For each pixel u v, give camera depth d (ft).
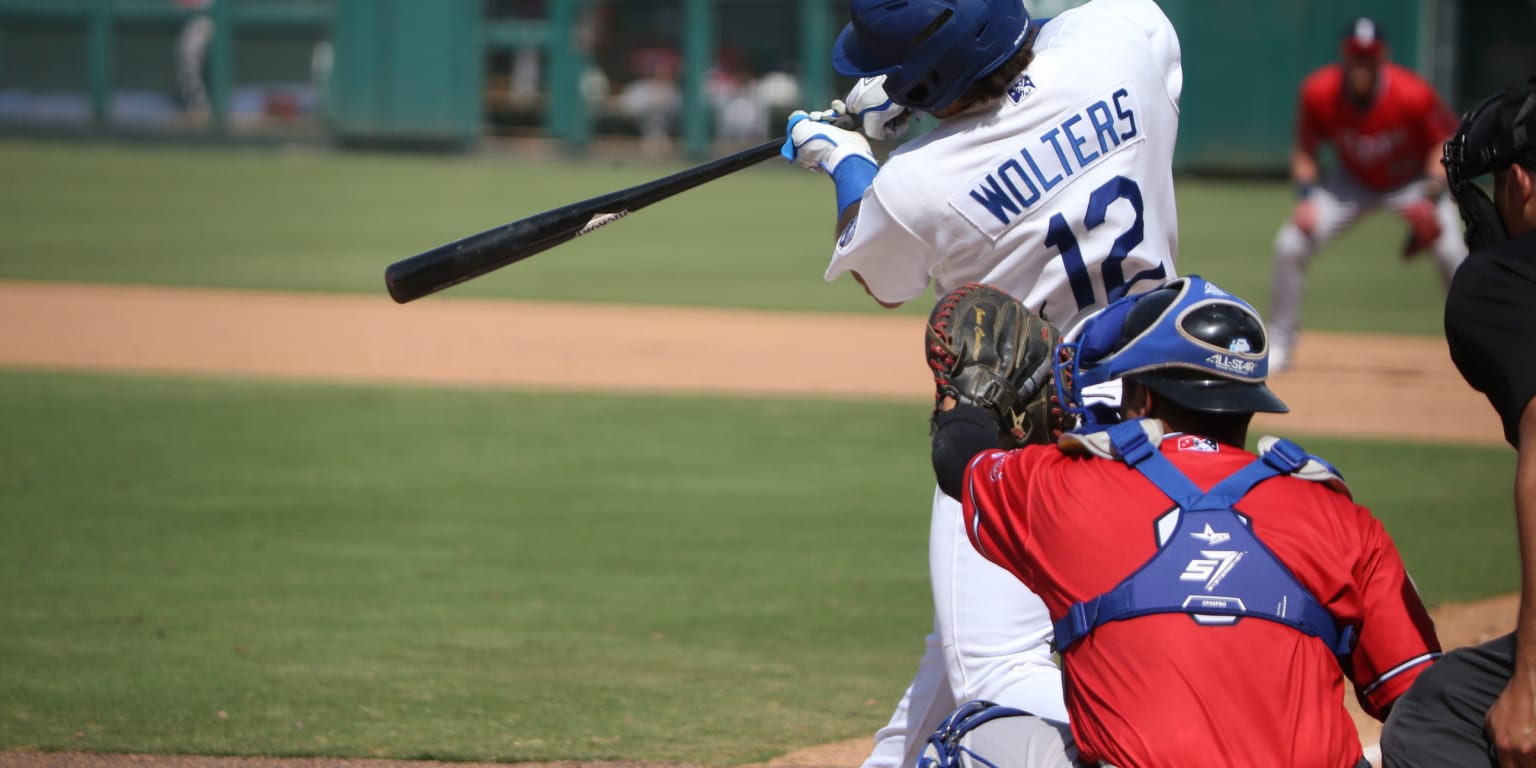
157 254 184.75
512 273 181.68
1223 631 27.66
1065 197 35.40
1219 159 303.07
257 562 67.46
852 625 59.67
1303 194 116.57
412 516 75.82
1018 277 36.01
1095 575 28.35
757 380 115.85
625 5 345.92
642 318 146.20
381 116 350.84
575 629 58.80
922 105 35.70
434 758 45.42
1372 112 113.19
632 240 220.84
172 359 120.16
